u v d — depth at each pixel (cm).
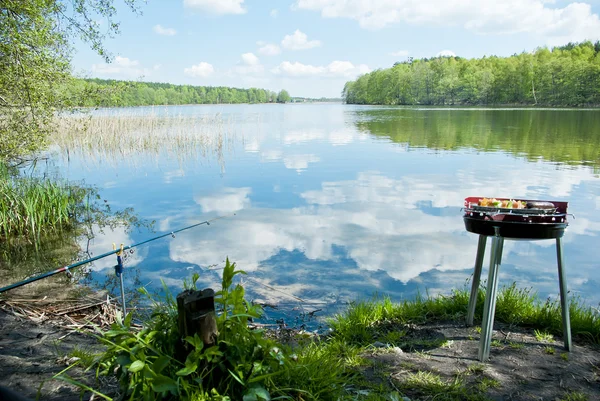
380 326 405
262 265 629
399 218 880
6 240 793
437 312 427
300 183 1282
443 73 10244
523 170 1486
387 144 2381
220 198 1098
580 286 567
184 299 225
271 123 4300
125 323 243
